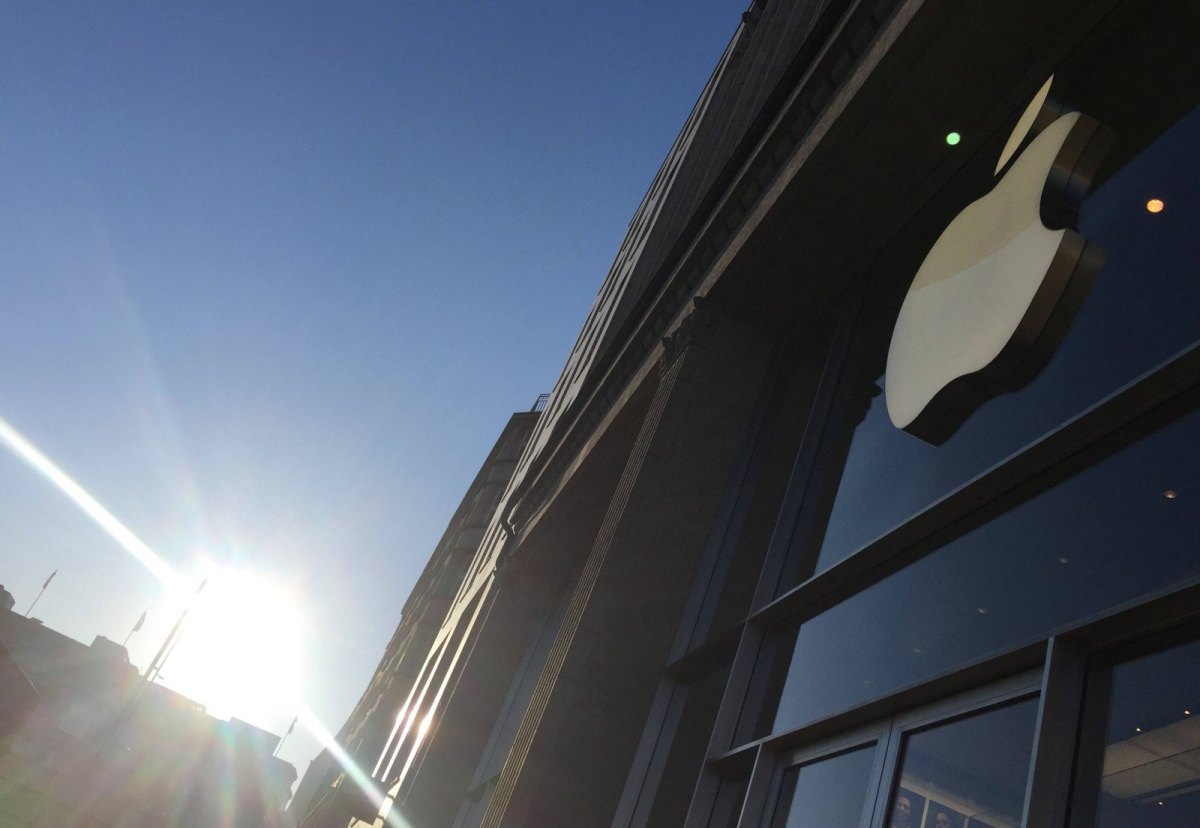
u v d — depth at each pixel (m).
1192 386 4.90
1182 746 3.87
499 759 20.31
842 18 10.43
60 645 98.25
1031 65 8.72
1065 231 6.15
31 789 64.94
